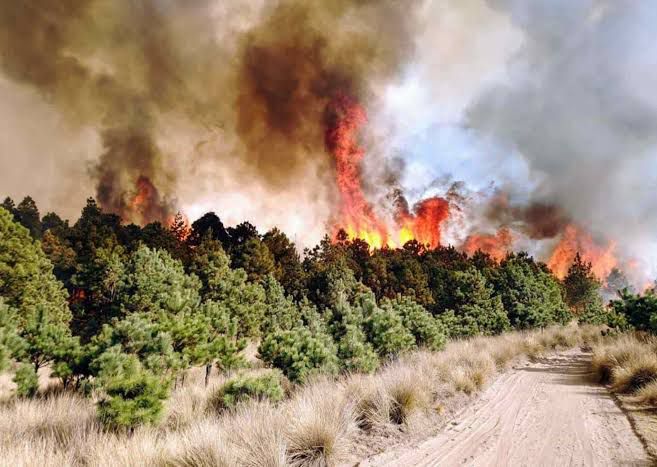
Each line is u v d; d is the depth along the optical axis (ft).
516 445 17.89
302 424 16.11
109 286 76.74
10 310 33.19
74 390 28.40
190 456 13.33
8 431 18.29
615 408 24.91
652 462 15.38
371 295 49.29
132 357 24.36
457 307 83.25
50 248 126.11
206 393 27.37
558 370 42.04
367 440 17.79
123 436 16.52
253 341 76.74
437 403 24.30
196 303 53.98
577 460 15.94
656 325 47.29
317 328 40.60
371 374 28.43
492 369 37.52
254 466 13.47
